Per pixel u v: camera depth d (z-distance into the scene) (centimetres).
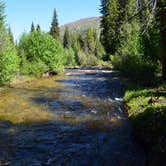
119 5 6362
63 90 3059
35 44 5116
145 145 1290
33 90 3080
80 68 6862
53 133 1560
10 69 3375
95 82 3700
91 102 2352
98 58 9338
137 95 2122
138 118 1557
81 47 11262
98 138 1470
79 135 1523
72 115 1936
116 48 6294
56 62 5203
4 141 1434
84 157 1246
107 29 6731
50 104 2303
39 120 1816
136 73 3091
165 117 1352
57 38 9612
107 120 1786
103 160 1212
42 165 1173
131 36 4541
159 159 1091
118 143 1390
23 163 1189
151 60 2909
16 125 1706
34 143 1412
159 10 1970
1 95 2745
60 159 1230
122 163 1174
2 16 3531
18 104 2306
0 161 1205
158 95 1920
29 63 4659
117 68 5247
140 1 1753
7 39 3584
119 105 2191
